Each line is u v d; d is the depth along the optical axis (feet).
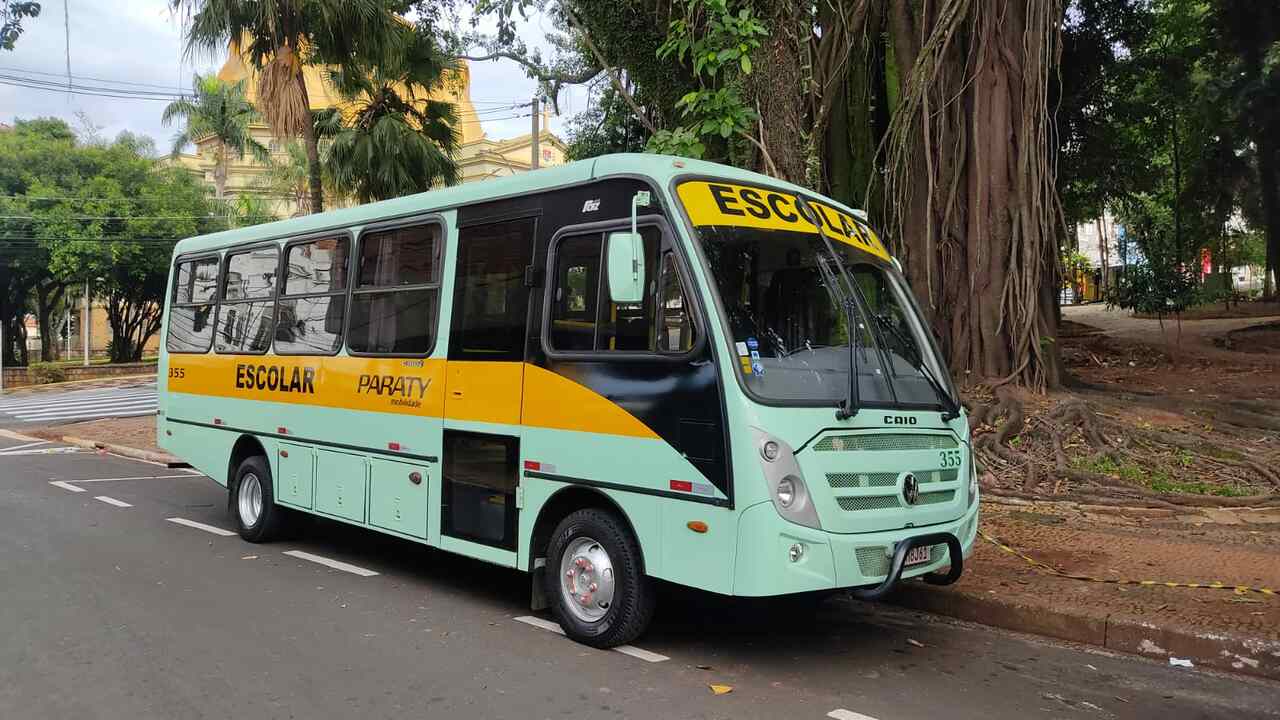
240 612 20.79
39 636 18.74
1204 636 17.80
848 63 44.47
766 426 15.57
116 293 139.74
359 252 24.88
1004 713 15.16
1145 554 24.72
